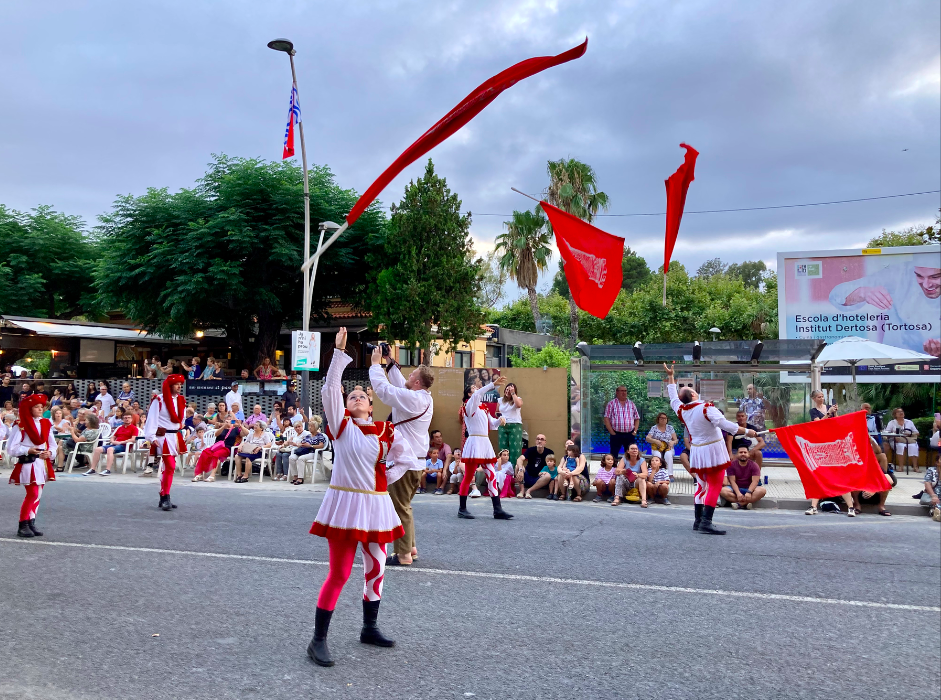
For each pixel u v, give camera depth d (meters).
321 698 4.05
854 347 15.59
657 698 4.20
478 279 26.92
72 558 7.27
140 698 3.99
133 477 15.39
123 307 29.48
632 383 15.97
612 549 8.02
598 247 8.59
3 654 4.61
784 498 12.31
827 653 4.95
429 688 4.23
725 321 37.75
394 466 7.08
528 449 13.27
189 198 27.67
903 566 7.42
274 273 28.20
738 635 5.29
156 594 6.03
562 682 4.39
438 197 25.91
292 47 16.94
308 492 13.15
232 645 4.86
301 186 27.05
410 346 25.69
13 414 17.94
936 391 20.34
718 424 9.05
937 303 20.91
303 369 17.59
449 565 7.20
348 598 6.04
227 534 8.57
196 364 24.22
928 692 4.35
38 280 36.06
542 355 31.17
